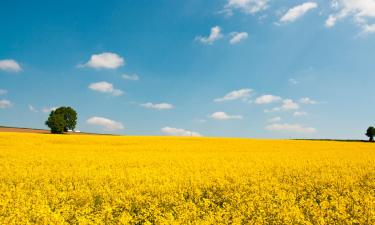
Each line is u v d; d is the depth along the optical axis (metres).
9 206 10.23
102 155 24.92
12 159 21.84
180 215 9.90
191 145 35.56
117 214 10.59
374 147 38.12
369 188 14.66
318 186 14.91
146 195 12.36
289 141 44.81
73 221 9.72
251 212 10.28
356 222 9.71
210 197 13.13
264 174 17.39
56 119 68.44
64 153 25.77
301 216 9.70
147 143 37.12
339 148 36.09
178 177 15.66
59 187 14.04
